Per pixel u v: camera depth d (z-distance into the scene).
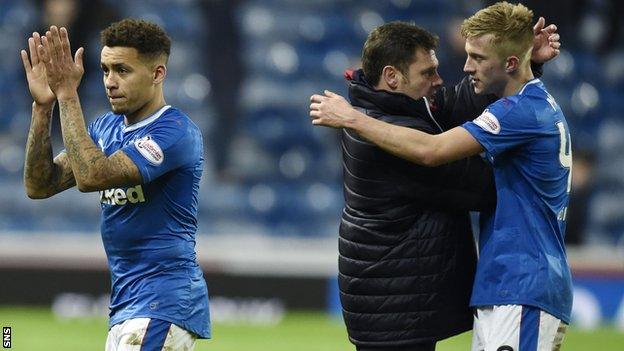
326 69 54.28
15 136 51.00
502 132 17.55
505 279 17.72
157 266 18.33
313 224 49.94
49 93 18.86
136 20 18.28
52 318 39.06
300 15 55.91
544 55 18.92
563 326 18.33
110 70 18.09
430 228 18.17
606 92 53.75
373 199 18.17
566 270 18.17
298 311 40.41
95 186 17.52
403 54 18.16
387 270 18.19
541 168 17.84
